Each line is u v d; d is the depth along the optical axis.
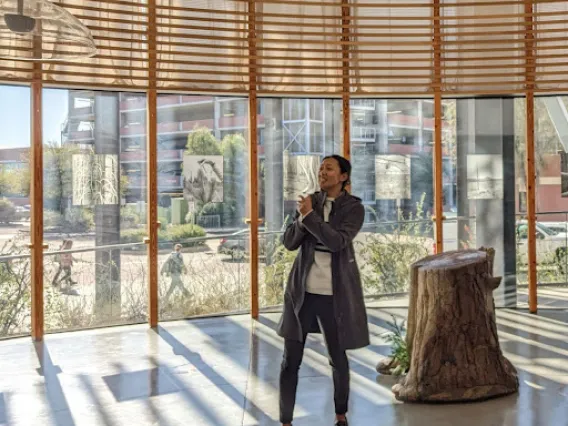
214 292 7.59
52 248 6.78
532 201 7.61
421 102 7.94
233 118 7.64
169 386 4.69
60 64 6.48
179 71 6.92
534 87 7.53
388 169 7.96
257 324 7.03
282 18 7.20
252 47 7.04
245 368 5.16
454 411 4.06
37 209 6.51
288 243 3.64
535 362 5.23
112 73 6.76
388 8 7.25
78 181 6.93
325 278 3.56
